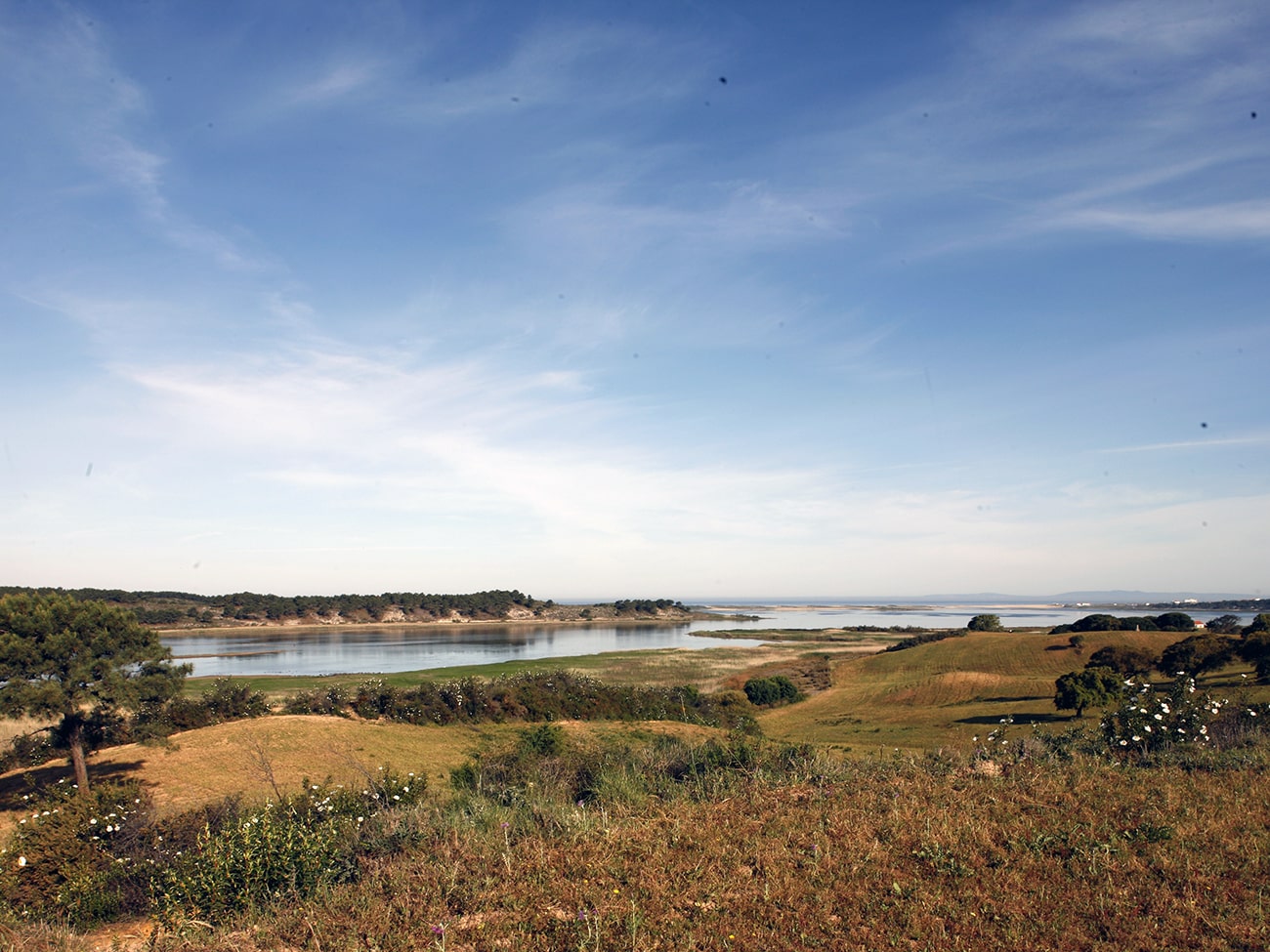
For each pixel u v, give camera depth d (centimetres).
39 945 755
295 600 18862
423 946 560
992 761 1100
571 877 676
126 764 2431
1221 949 508
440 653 10056
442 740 3075
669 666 7831
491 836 825
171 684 2430
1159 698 1288
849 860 684
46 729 2255
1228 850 676
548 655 9619
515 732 3425
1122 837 717
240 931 675
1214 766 1009
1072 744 1223
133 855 1092
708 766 1138
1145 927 541
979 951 519
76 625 2275
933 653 7088
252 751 2544
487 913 608
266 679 6291
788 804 891
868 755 1517
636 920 559
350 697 4000
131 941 802
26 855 1052
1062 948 520
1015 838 722
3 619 2162
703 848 736
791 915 580
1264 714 1312
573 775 1222
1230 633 6278
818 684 6425
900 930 552
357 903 671
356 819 1092
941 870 652
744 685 6006
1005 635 7769
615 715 4166
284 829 896
